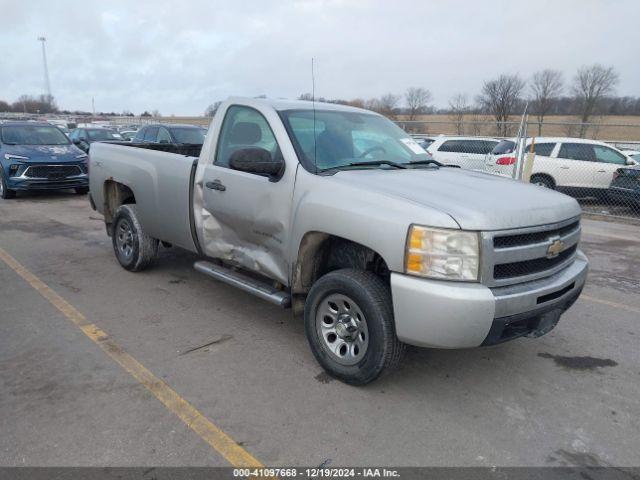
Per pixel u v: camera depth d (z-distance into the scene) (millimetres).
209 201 4480
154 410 3193
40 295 5211
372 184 3438
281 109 4152
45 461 2717
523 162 12727
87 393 3369
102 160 6164
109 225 6414
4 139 12453
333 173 3688
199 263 4840
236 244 4414
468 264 2973
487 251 2984
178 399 3324
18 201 11727
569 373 3832
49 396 3328
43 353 3928
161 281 5711
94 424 3037
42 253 6898
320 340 3674
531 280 3281
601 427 3150
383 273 3551
